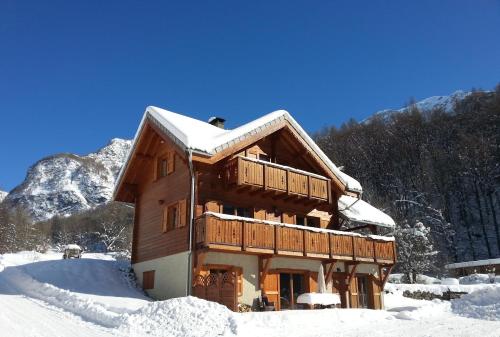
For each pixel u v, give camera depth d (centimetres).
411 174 6425
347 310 1466
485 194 5972
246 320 1162
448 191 6106
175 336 1030
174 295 1634
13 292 1766
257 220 1622
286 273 1830
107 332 1031
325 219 2106
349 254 1914
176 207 1786
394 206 5144
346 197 2256
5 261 3055
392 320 1409
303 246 1745
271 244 1642
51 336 917
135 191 2173
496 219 5734
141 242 2048
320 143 7775
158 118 1805
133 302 1526
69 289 1706
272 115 1847
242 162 1655
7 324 996
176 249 1694
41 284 1766
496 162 6100
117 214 7312
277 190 1748
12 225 5556
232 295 1373
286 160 2056
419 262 3588
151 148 2044
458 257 5312
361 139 7419
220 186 1745
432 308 1642
